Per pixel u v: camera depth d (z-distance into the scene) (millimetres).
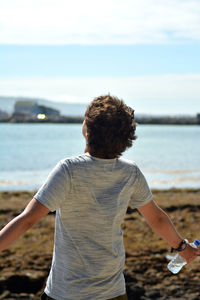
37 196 1985
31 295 5023
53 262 2092
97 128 2074
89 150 2121
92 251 2025
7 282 5281
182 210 10047
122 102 2176
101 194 2068
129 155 38281
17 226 1934
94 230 2039
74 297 1982
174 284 5270
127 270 5684
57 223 2098
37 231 7895
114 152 2111
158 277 5500
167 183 18203
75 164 2051
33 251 6668
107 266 2041
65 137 81625
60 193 1990
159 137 89438
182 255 2428
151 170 24469
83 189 2033
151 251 6629
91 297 1992
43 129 135250
